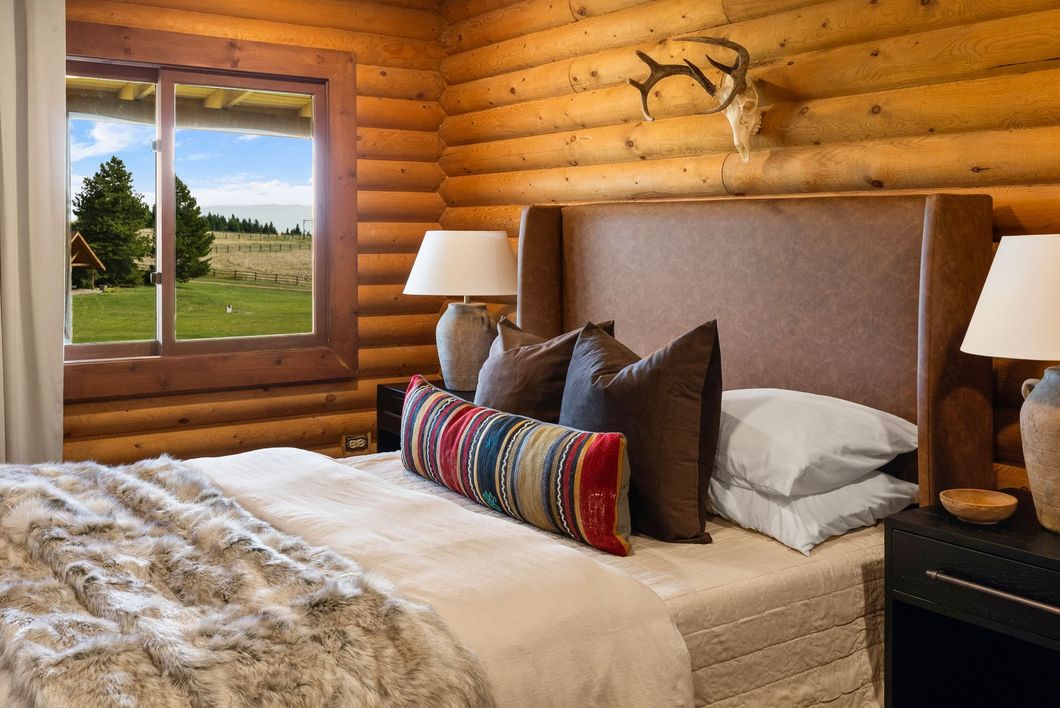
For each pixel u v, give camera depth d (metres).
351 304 5.16
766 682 2.35
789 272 3.23
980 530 2.29
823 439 2.64
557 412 3.16
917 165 2.97
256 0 4.78
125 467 3.10
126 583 2.06
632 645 2.07
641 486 2.65
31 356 4.28
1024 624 2.15
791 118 3.35
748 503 2.71
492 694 1.85
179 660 1.68
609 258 3.99
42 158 4.18
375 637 1.84
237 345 4.96
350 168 5.09
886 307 2.95
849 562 2.51
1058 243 2.21
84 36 4.37
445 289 4.44
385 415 4.88
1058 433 2.22
